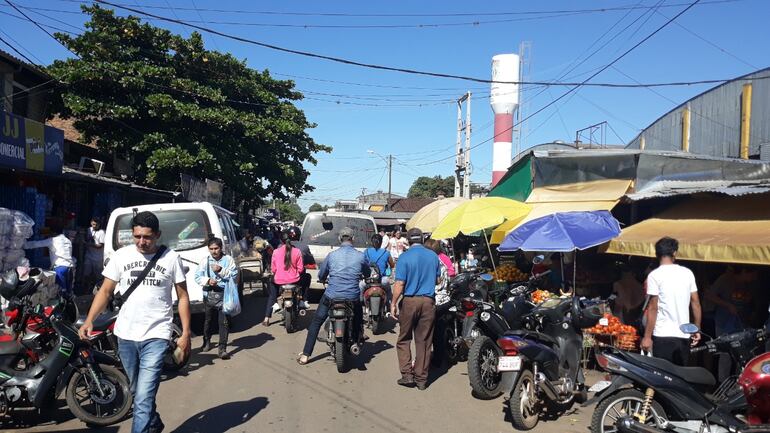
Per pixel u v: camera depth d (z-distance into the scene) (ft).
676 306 18.07
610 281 32.40
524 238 27.35
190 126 69.31
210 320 27.78
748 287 23.03
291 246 33.22
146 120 66.95
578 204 33.65
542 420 19.40
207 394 21.27
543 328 21.26
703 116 58.18
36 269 19.62
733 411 15.46
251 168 72.28
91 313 14.71
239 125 72.49
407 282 22.86
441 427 18.31
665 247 18.65
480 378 20.90
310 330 25.94
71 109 58.85
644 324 19.33
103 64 60.64
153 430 14.94
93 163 56.70
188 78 69.31
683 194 26.14
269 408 19.70
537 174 37.11
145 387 14.46
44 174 39.40
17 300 18.76
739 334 17.47
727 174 32.27
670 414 16.05
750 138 50.85
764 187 23.73
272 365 25.72
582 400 21.63
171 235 30.89
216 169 68.03
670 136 64.59
